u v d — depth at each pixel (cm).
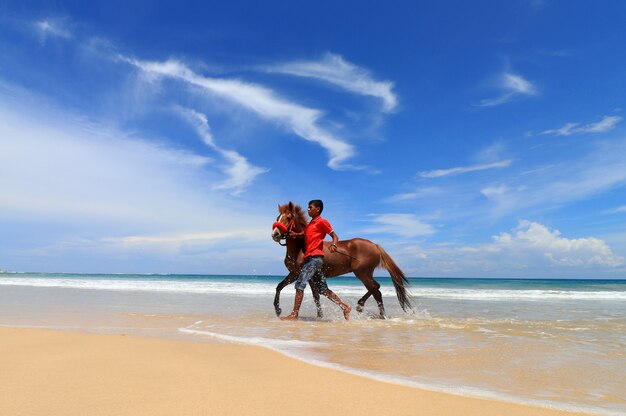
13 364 296
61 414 194
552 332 584
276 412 204
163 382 254
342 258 769
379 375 294
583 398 251
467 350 419
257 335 501
